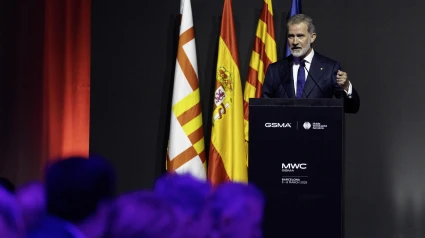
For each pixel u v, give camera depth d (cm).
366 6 1184
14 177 1216
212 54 1214
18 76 1216
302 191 794
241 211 339
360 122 1188
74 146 1212
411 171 1180
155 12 1223
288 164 795
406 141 1180
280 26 1204
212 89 1214
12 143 1216
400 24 1177
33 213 345
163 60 1222
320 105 789
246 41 1211
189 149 1143
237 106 1146
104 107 1234
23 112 1220
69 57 1211
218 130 1148
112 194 339
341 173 787
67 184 326
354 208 1191
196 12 1218
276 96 953
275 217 796
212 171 1142
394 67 1180
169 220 295
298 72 946
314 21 1194
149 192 305
